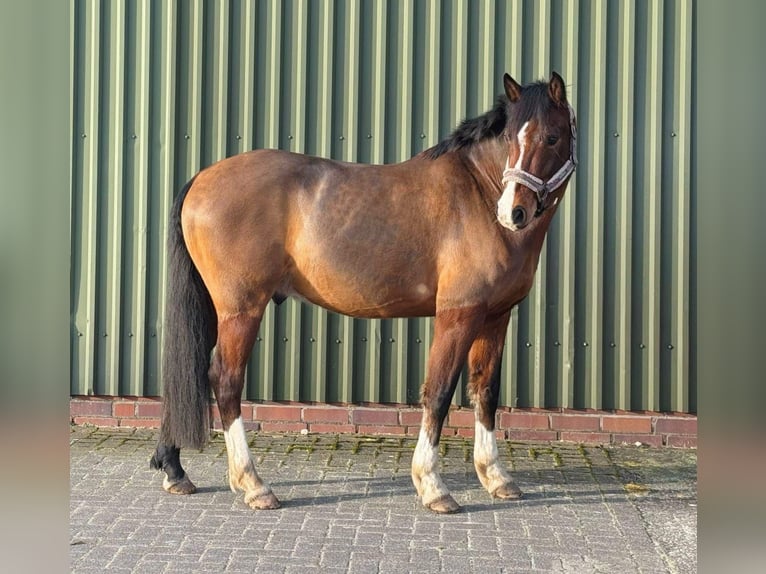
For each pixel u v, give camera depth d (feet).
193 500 12.74
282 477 14.07
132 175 17.30
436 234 12.45
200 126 17.16
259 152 12.88
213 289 12.49
